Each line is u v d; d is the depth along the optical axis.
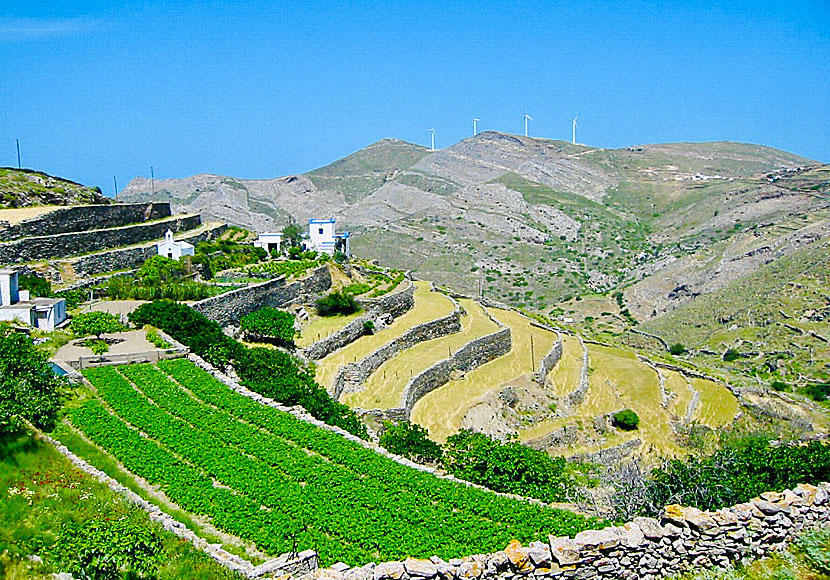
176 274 75.81
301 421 45.56
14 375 41.69
